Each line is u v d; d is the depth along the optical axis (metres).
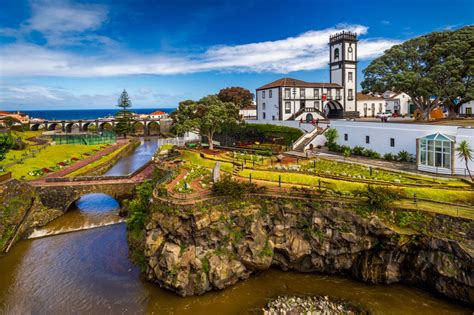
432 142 43.94
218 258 31.89
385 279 31.69
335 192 36.66
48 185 50.41
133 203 42.69
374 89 64.31
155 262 32.56
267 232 35.44
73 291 31.59
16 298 30.78
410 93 62.22
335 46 91.00
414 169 45.69
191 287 30.75
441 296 29.70
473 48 53.47
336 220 33.66
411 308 28.36
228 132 89.31
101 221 47.59
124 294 31.03
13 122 139.38
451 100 63.41
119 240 41.59
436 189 36.91
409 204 33.56
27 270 35.38
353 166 48.75
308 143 64.69
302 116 82.69
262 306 29.17
